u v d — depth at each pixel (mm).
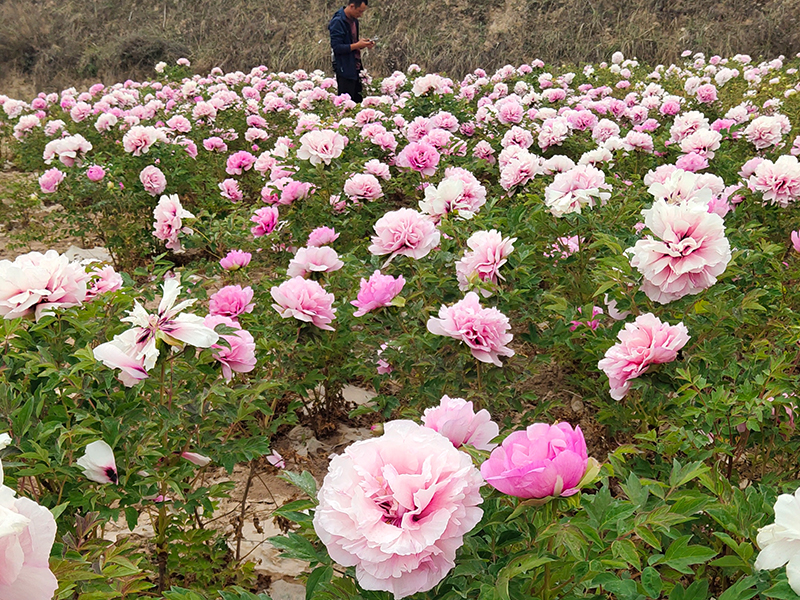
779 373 2168
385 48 17016
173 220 4086
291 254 4273
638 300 2660
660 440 2172
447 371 2652
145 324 1779
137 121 7988
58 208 7066
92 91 12305
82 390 1948
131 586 1672
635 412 2641
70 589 1273
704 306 2668
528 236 3383
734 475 2266
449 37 17156
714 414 2074
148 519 2703
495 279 2803
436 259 3074
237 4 19625
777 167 3709
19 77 19500
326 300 2723
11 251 5977
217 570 2375
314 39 17922
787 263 3865
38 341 2242
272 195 4570
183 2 20375
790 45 14664
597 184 3439
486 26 17172
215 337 1809
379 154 5918
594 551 1353
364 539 1110
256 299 3381
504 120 6562
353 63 10156
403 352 2832
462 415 1506
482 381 2580
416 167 4988
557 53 15945
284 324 3006
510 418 2822
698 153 4895
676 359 2322
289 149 5367
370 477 1143
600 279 2783
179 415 2090
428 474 1129
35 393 2004
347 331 3084
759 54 14672
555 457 1135
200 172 6266
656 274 2357
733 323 2771
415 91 7551
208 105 7730
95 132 8297
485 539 1398
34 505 925
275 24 18641
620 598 1260
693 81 8945
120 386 2074
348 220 4336
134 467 1884
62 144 5766
